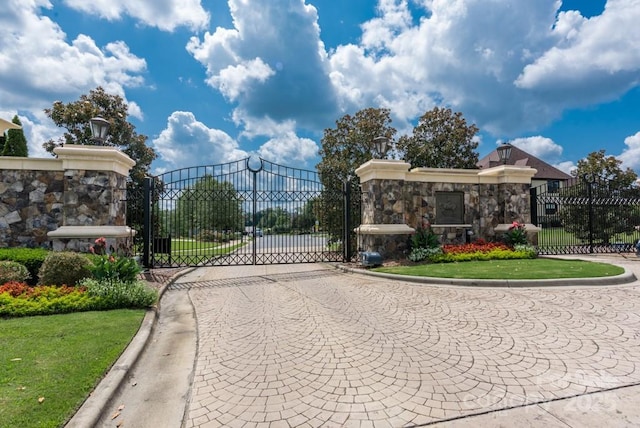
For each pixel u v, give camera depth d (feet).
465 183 41.50
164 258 39.73
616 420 8.59
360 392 10.36
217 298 24.35
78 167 28.71
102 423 9.05
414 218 39.45
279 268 39.27
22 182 29.37
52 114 51.88
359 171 40.32
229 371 12.17
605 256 42.86
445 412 9.15
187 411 9.65
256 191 37.58
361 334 15.56
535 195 44.06
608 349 13.08
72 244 28.27
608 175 67.36
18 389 9.84
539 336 14.60
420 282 27.27
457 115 70.08
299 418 9.10
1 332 14.88
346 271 35.14
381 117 61.72
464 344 13.97
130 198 34.45
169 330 17.48
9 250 25.26
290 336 15.65
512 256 37.47
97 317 17.52
